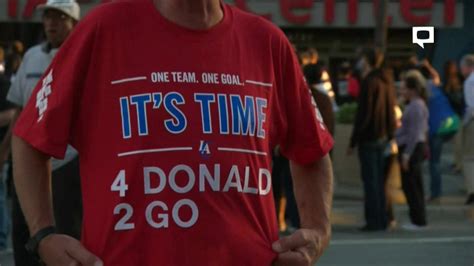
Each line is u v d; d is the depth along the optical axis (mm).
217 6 6703
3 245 21359
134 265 6402
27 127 6691
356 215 28250
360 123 24953
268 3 60969
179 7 6602
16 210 13648
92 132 6629
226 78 6629
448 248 22891
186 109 6500
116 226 6430
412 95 25578
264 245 6633
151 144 6438
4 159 16703
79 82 6645
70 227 13125
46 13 14211
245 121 6617
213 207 6449
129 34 6598
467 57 31547
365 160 25188
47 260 6645
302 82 7152
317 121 7199
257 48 6836
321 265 20422
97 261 6434
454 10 59156
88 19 6688
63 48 6711
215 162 6473
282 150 7344
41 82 6805
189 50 6598
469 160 29969
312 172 7293
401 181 26031
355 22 61312
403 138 25562
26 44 60500
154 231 6391
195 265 6406
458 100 36000
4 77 20125
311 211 7234
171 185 6414
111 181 6469
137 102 6504
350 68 49781
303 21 61125
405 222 27344
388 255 21828
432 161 31125
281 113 7020
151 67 6551
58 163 12984
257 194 6625
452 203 30672
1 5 58219
